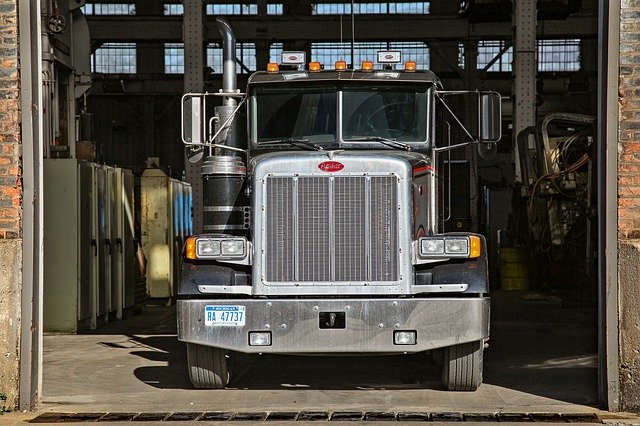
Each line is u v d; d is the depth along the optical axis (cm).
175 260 2092
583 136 2242
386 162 862
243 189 976
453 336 842
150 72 4456
